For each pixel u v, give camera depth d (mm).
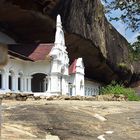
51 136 8773
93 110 13164
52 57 34500
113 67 52906
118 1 9961
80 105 14695
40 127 9523
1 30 35125
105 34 47906
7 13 30625
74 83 41844
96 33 44250
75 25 38938
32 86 35656
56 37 35719
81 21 40062
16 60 32219
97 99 30000
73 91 41688
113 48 51094
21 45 36469
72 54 45281
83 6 39844
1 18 33219
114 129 10062
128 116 12328
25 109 12164
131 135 9453
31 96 23703
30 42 39438
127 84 61312
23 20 34281
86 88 49156
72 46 43031
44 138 8508
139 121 11430
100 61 49219
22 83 34312
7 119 10289
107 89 43344
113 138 9016
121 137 9180
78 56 46500
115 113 13016
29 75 34625
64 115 11250
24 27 36531
